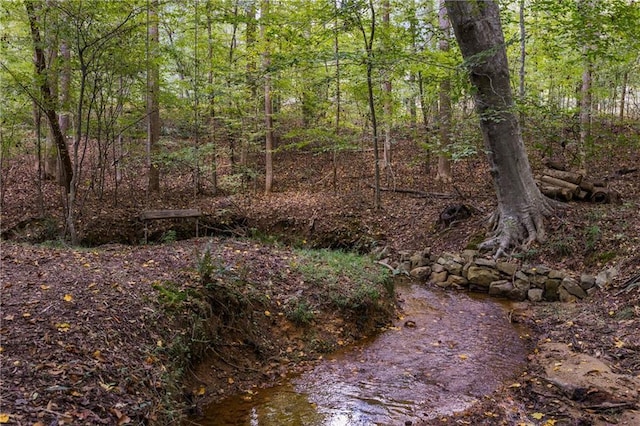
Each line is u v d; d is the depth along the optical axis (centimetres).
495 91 915
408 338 650
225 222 1295
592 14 859
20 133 1297
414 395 482
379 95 1374
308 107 1596
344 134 1634
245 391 484
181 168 1566
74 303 454
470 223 1129
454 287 938
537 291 833
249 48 1362
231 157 1598
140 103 1338
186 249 791
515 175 980
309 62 1020
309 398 474
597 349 543
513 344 627
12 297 451
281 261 760
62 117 1350
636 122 1348
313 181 1689
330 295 671
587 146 1112
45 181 1462
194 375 470
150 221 1205
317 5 1192
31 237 1017
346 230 1267
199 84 1277
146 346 432
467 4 859
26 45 973
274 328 595
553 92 1811
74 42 895
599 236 873
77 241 993
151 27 1270
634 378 455
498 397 472
